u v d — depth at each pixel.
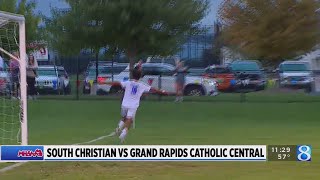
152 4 101.62
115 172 34.62
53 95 111.00
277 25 77.00
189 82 109.81
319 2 75.62
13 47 61.16
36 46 119.38
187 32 111.75
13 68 82.94
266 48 78.31
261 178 32.75
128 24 102.06
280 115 77.88
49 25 111.75
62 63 121.75
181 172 34.69
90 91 113.06
